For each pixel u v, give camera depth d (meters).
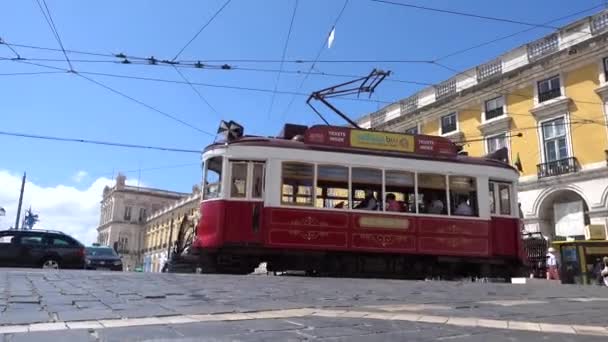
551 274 19.09
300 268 13.55
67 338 4.04
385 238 13.95
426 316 5.77
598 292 9.98
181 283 8.71
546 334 4.89
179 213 66.88
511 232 15.42
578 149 24.55
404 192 14.41
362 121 38.00
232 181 13.31
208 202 13.43
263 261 13.45
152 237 80.06
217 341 4.13
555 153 25.66
